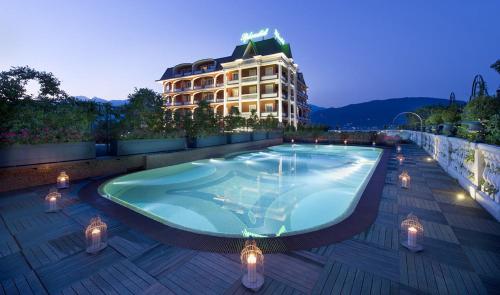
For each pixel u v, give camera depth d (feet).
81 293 8.48
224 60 131.75
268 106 115.65
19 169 22.93
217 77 133.28
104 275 9.46
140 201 23.40
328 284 8.79
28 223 14.64
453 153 27.35
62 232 13.39
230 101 122.72
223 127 63.67
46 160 25.04
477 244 11.71
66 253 11.10
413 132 81.15
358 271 9.57
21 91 28.40
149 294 8.39
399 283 8.87
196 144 46.85
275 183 31.04
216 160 47.85
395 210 16.37
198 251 11.16
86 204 18.26
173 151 41.57
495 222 14.33
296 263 10.10
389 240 12.07
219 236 12.46
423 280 9.03
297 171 39.42
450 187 22.44
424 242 11.94
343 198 24.52
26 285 8.90
